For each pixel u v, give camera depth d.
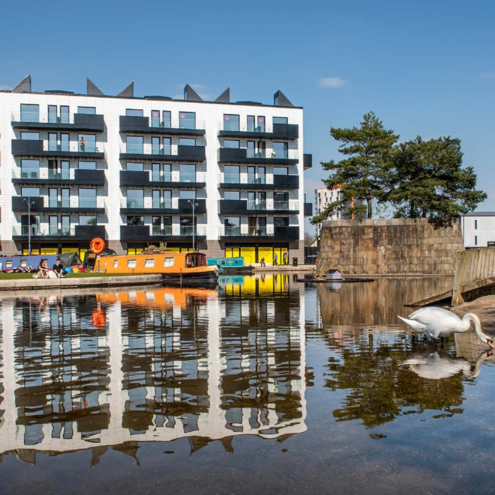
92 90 55.72
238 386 6.27
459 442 4.38
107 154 53.91
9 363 7.77
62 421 5.10
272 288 25.58
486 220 89.62
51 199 52.25
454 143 44.69
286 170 58.69
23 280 26.12
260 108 58.12
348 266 43.91
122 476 3.87
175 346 9.04
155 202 55.00
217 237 56.66
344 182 47.28
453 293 14.74
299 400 5.63
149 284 30.88
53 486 3.73
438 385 6.15
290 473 3.86
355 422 4.89
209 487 3.67
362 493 3.55
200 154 55.22
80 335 10.45
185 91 59.97
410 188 43.75
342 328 11.05
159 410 5.39
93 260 46.97
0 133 51.53
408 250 43.47
